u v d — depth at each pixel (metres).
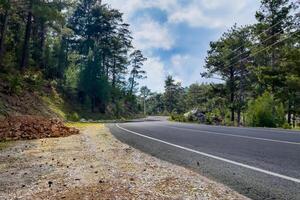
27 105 25.34
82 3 67.69
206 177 4.87
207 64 48.47
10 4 28.09
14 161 6.68
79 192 4.12
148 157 6.94
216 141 9.57
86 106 49.28
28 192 4.25
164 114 121.75
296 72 37.84
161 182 4.57
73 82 48.09
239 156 6.57
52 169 5.74
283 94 38.50
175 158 6.65
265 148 7.70
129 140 10.64
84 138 11.57
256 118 25.61
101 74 53.06
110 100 60.28
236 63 46.00
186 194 3.92
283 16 40.72
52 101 36.12
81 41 66.50
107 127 18.84
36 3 31.88
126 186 4.36
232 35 47.12
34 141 10.41
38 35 44.59
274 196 3.73
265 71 39.75
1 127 11.73
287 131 13.79
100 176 5.02
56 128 13.30
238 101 46.47
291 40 40.56
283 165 5.46
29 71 34.28
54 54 45.91
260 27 42.09
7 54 30.78
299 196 3.69
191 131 14.08
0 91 23.19
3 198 4.01
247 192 3.94
